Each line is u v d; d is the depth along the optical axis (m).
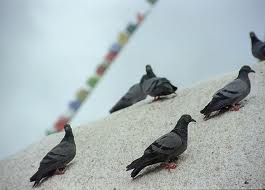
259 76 13.41
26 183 11.49
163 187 9.46
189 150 10.61
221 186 8.96
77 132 13.52
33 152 13.27
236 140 10.34
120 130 12.64
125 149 11.55
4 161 13.23
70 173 11.16
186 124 10.24
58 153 11.10
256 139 10.16
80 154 12.04
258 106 11.49
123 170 10.62
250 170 9.21
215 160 9.88
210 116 11.82
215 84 13.67
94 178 10.63
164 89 13.28
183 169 9.91
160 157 9.89
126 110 14.10
